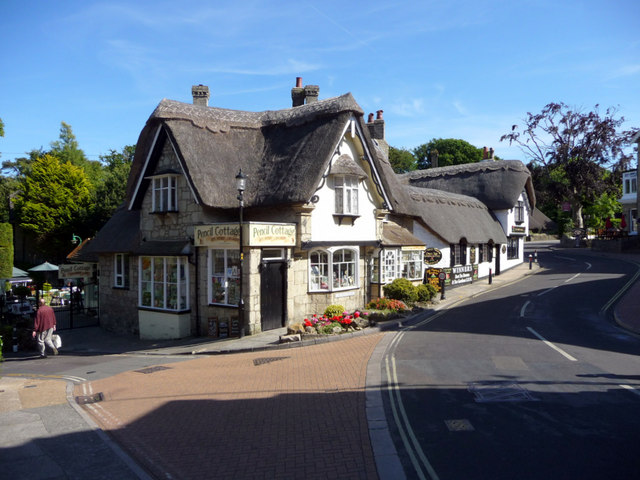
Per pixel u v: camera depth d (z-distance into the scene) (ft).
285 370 36.22
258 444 22.63
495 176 119.03
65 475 20.26
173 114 59.82
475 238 95.71
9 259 103.71
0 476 20.21
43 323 53.93
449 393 28.40
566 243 163.53
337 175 60.75
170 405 29.35
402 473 18.98
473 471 18.84
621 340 41.96
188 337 57.98
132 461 21.61
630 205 161.07
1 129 96.73
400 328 52.01
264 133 67.00
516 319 53.06
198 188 56.08
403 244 72.02
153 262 63.05
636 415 24.00
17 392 34.40
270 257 55.26
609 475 18.06
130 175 68.64
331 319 51.44
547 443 21.01
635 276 82.94
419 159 261.03
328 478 18.98
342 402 27.78
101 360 48.96
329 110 60.44
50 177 134.00
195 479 19.58
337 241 60.70
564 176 165.27
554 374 31.58
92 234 132.57
